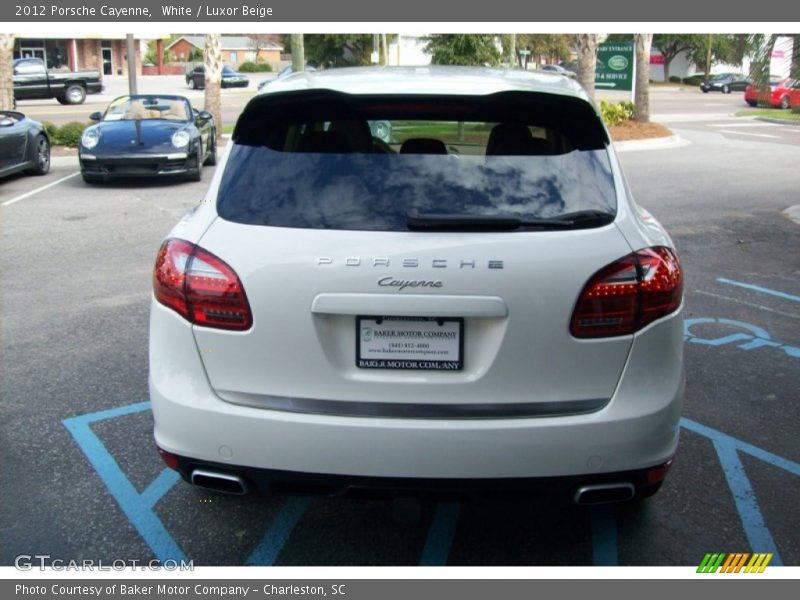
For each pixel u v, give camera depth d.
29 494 3.73
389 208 2.82
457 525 3.53
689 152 20.06
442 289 2.68
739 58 9.98
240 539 3.41
